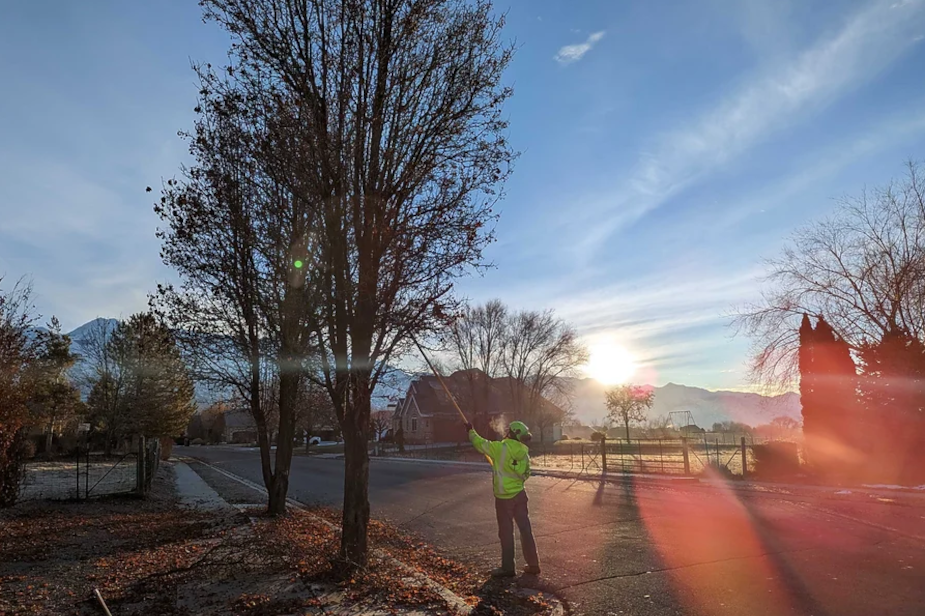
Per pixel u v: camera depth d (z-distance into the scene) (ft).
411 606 19.39
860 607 18.88
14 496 45.42
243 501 54.03
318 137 23.21
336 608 19.08
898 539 29.30
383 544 31.35
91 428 120.88
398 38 23.38
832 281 70.28
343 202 23.34
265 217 30.32
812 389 66.90
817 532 31.65
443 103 24.08
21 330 48.55
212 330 35.70
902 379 58.80
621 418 168.35
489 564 27.09
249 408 44.42
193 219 30.30
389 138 23.82
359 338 23.48
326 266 24.03
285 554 26.40
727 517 37.76
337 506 50.03
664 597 20.79
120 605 19.74
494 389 173.37
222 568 24.27
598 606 20.13
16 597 20.72
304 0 23.63
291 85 23.90
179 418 117.60
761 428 149.38
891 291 66.49
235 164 29.89
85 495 52.95
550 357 150.00
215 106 24.91
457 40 24.20
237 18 23.65
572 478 69.77
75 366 124.47
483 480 71.15
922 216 65.51
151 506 48.91
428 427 197.06
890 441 59.00
